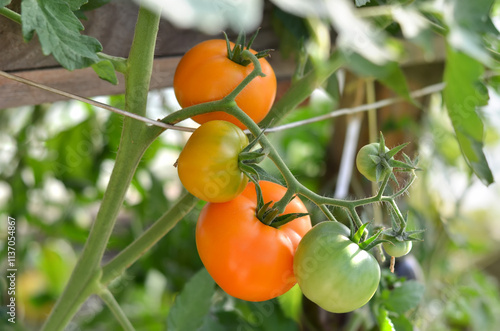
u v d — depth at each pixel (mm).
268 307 845
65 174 1139
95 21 656
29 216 1144
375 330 845
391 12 519
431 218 1128
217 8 419
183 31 701
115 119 1061
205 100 584
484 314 1152
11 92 681
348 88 941
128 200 1128
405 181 691
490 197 1734
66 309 621
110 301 628
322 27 542
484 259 1612
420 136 985
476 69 488
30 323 1295
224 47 602
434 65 959
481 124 549
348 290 531
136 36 569
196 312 712
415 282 739
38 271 1357
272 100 607
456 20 473
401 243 555
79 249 1376
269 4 744
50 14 502
